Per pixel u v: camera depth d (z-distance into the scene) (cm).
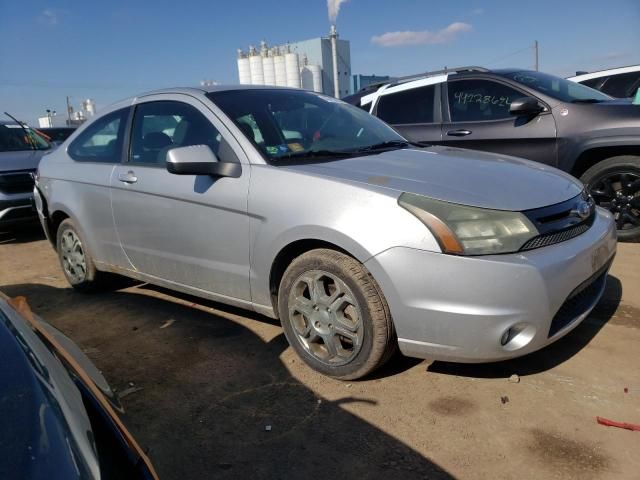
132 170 390
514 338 257
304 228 288
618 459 229
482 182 282
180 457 247
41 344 167
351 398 284
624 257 475
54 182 468
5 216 702
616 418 255
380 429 257
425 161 321
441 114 603
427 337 261
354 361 288
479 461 232
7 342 156
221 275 339
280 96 393
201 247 346
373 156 335
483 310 249
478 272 248
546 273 252
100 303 453
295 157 329
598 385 282
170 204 358
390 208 265
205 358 339
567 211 282
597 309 373
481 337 251
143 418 280
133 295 467
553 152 531
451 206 259
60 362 164
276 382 305
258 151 325
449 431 253
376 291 272
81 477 120
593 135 504
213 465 241
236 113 352
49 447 122
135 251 397
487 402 274
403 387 292
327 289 298
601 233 297
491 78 577
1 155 745
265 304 324
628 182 503
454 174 293
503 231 255
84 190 431
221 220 329
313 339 306
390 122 639
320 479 228
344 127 388
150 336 379
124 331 391
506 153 559
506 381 292
